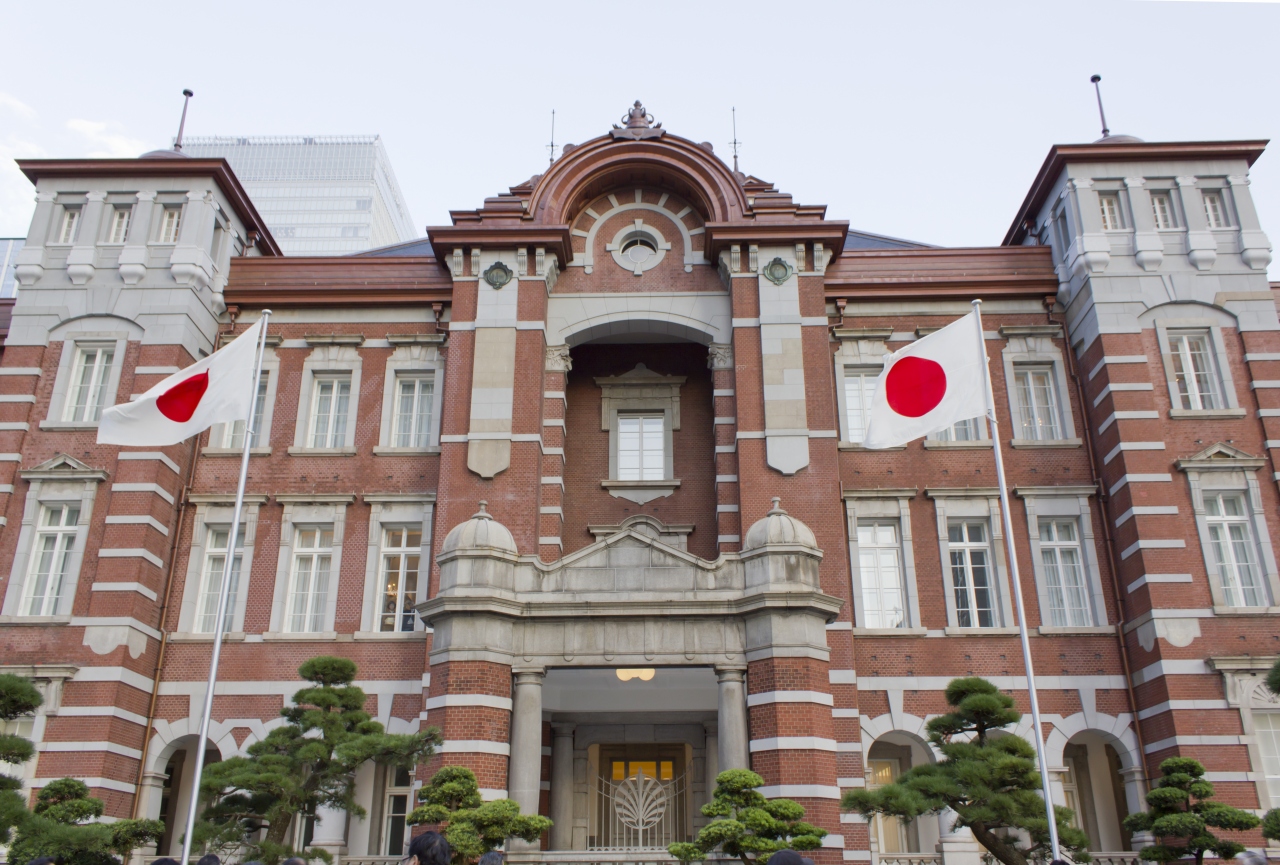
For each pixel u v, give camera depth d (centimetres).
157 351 2633
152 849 2350
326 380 2872
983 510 2680
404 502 2689
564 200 2827
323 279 2922
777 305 2686
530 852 1798
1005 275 2856
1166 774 1916
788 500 2503
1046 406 2812
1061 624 2591
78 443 2569
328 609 2595
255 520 2675
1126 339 2614
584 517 2792
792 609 1900
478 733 1850
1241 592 2423
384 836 2503
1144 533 2444
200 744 1700
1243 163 2756
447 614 1944
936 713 2483
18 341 2666
